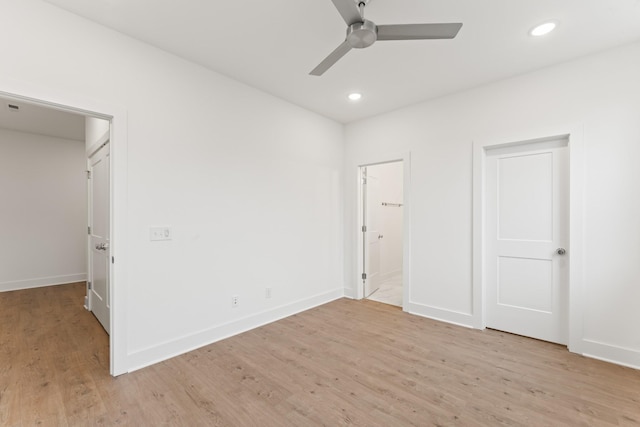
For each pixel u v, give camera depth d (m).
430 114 3.48
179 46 2.45
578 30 2.19
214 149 2.84
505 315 3.04
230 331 2.95
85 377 2.19
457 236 3.27
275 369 2.32
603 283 2.46
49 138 5.03
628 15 2.02
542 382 2.14
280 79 3.01
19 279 4.74
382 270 5.36
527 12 2.01
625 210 2.38
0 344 2.73
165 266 2.49
